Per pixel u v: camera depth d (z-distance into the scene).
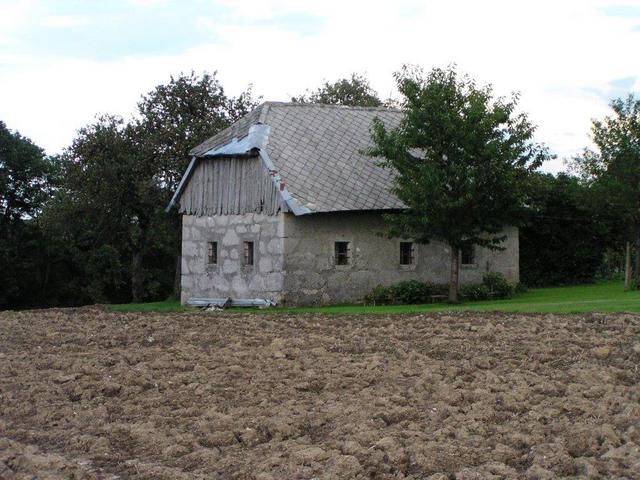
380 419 13.12
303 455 11.26
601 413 12.66
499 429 12.22
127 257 59.44
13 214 59.84
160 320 26.56
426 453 11.20
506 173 27.14
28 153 58.59
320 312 27.28
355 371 16.61
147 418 13.85
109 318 27.89
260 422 13.17
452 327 22.00
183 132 38.50
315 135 32.66
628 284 33.03
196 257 33.59
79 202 39.56
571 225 40.66
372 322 24.02
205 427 12.99
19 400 15.38
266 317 26.44
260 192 30.77
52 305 60.31
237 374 16.88
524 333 20.34
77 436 12.72
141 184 37.53
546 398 13.98
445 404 13.69
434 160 27.89
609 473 10.24
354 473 10.55
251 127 31.97
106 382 16.28
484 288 31.94
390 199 31.19
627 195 32.72
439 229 28.12
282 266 29.62
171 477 10.78
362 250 31.20
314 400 14.57
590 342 18.55
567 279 41.00
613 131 32.91
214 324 24.86
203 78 40.53
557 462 10.71
